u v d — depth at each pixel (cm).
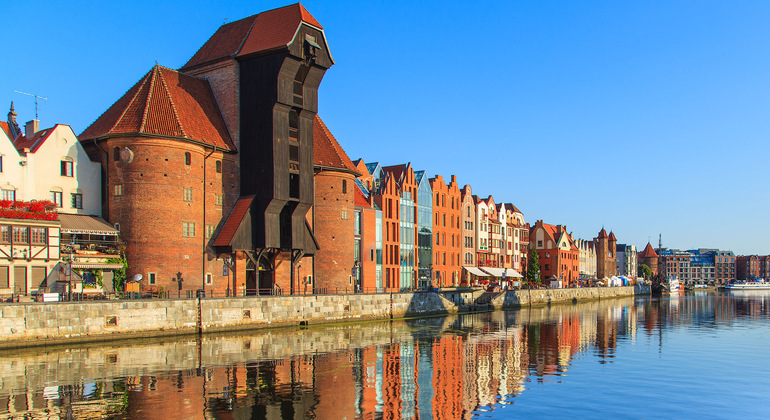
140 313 4781
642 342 5391
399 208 9250
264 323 5703
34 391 3062
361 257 8138
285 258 6906
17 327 4153
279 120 6425
